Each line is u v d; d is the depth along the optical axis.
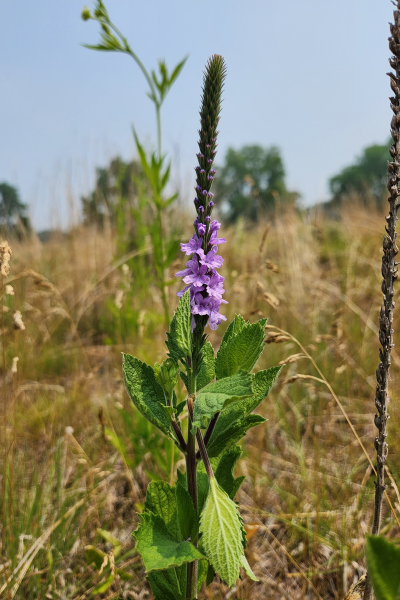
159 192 0.65
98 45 0.62
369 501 0.57
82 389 0.82
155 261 0.67
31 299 1.21
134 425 0.68
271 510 0.59
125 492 0.64
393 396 0.77
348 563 0.50
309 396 0.84
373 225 1.61
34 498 0.58
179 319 0.33
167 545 0.33
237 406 0.35
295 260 1.28
